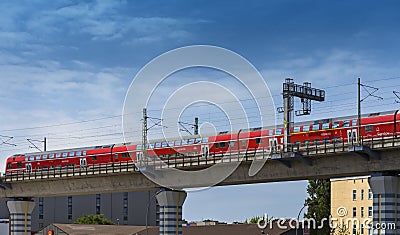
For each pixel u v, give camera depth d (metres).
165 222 86.81
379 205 70.38
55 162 102.69
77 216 167.62
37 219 162.75
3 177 102.00
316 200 117.19
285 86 80.12
